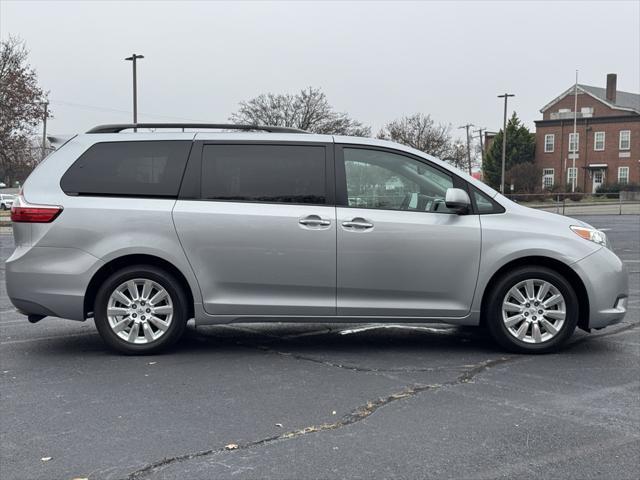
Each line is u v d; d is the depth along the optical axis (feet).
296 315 18.93
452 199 18.15
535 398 15.33
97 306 18.76
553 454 12.13
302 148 19.17
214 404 14.88
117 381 16.65
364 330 22.89
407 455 12.05
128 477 11.15
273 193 18.90
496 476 11.22
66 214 18.47
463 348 20.25
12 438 12.86
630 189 197.47
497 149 223.51
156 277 18.72
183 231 18.54
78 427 13.46
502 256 18.78
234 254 18.62
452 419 13.92
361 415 14.16
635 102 223.92
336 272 18.74
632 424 13.66
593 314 19.03
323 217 18.66
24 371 17.57
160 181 18.92
